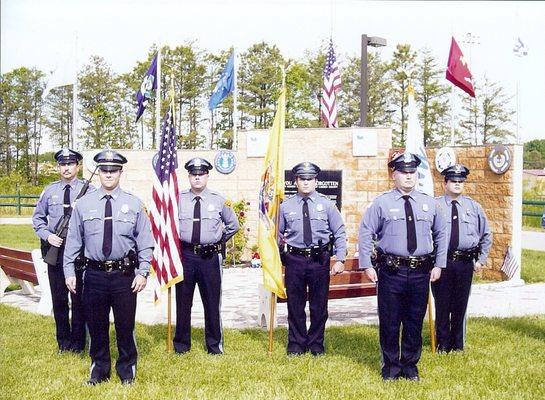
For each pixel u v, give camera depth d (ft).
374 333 26.43
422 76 173.06
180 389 18.98
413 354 20.29
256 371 20.85
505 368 21.27
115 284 19.44
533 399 18.16
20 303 34.37
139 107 55.98
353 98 178.50
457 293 23.52
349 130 49.06
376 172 48.80
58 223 23.45
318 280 23.04
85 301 19.65
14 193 140.36
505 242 41.24
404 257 19.97
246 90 168.35
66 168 23.65
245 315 31.12
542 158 218.38
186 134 171.22
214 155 51.42
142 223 19.84
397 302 20.15
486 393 18.65
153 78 55.93
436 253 20.71
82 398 18.19
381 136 48.83
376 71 176.45
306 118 165.27
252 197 51.16
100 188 19.81
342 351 23.65
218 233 23.39
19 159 189.88
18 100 183.21
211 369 21.13
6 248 34.71
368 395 18.44
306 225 22.88
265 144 50.70
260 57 168.45
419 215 20.07
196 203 23.36
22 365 21.65
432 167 45.62
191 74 166.40
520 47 85.35
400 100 174.81
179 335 23.48
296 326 23.22
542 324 28.30
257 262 49.01
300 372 20.75
